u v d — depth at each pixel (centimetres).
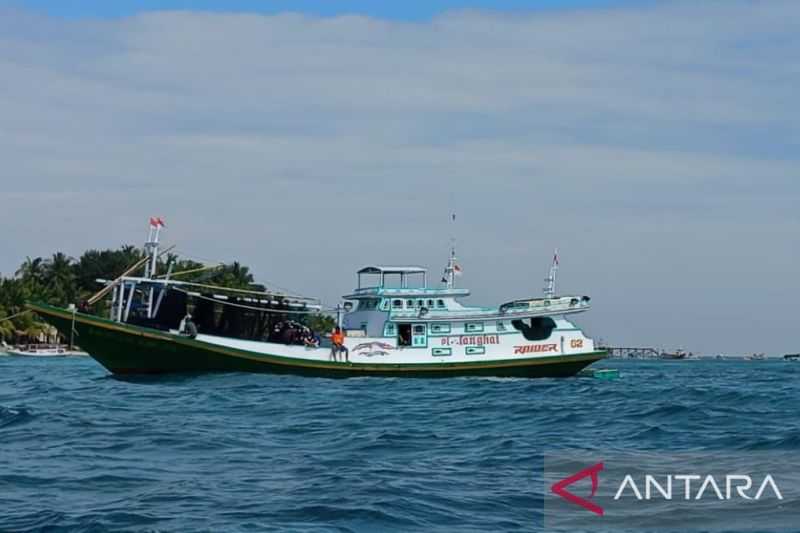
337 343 6303
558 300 6700
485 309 6612
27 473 2642
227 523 2055
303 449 3177
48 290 18612
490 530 2030
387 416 4266
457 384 6166
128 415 4156
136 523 2053
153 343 5962
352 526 2042
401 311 6481
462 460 2955
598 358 6794
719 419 4216
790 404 5112
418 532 2011
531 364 6656
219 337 6131
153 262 6141
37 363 13062
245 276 13400
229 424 3872
